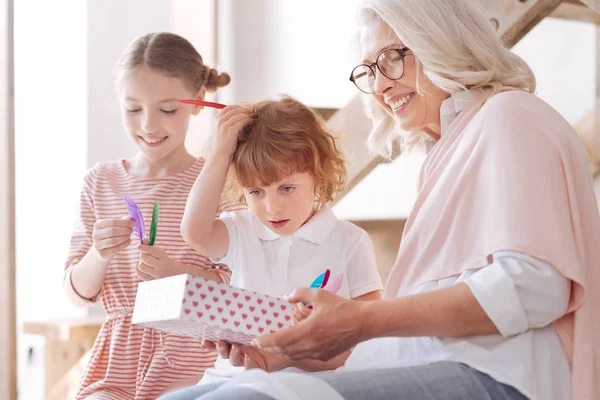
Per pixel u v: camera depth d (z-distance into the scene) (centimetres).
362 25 142
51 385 231
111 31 283
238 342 122
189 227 146
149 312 118
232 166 155
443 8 133
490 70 131
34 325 234
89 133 278
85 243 185
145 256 151
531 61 244
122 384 172
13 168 202
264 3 296
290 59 286
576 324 110
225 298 110
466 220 117
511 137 114
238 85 303
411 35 131
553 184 112
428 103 137
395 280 126
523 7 188
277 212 146
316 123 155
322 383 102
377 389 104
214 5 306
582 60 224
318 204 159
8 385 199
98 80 280
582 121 206
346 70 261
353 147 211
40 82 287
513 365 107
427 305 107
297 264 152
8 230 201
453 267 117
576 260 108
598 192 206
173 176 189
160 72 180
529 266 106
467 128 125
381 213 279
